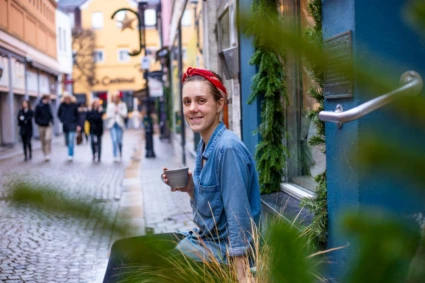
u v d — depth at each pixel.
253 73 5.09
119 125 16.39
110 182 10.96
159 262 0.99
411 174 0.53
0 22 22.75
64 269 4.74
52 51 35.06
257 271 1.82
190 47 14.98
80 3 48.75
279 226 0.65
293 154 4.91
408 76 2.26
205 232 2.41
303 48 0.53
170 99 26.67
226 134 2.42
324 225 2.87
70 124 16.61
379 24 2.37
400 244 0.54
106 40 48.84
